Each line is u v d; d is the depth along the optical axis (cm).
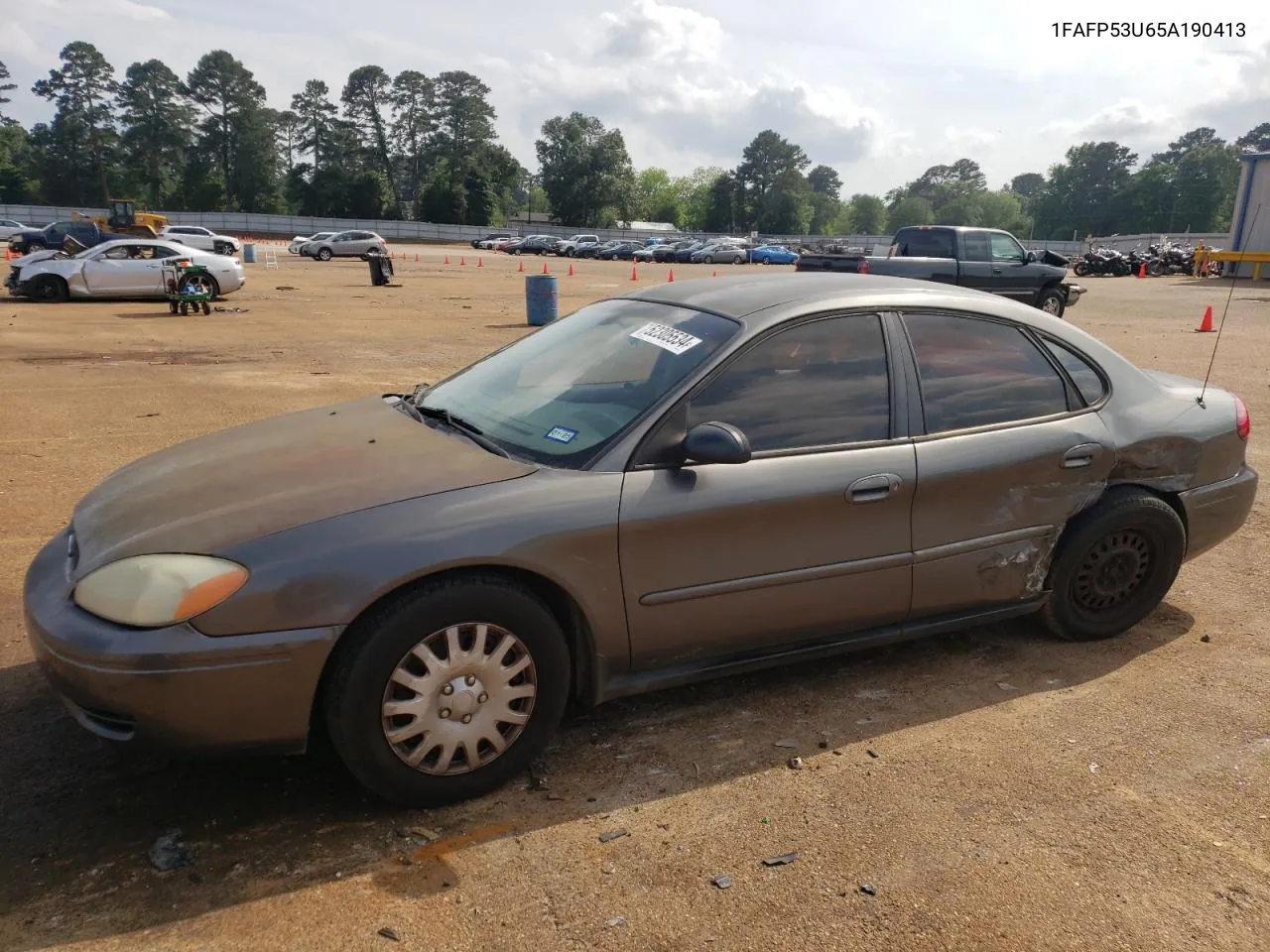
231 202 11250
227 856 263
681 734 333
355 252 4941
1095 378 398
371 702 266
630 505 296
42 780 298
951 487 351
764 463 319
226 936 233
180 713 253
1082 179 13475
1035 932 240
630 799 293
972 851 271
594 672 306
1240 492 429
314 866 260
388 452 317
